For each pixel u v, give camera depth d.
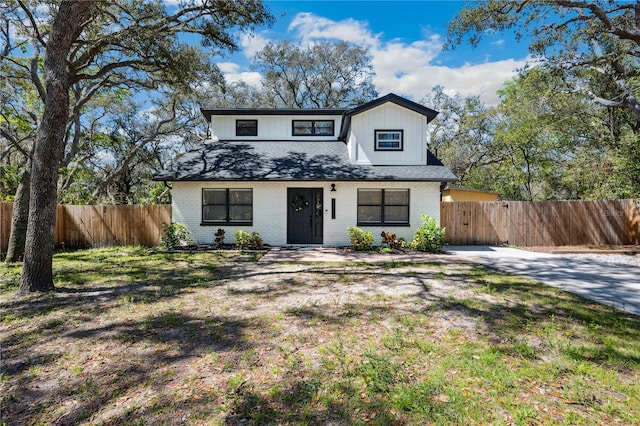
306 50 27.78
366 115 13.00
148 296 6.07
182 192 12.59
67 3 6.48
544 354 3.64
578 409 2.68
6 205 11.81
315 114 15.11
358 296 6.00
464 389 2.95
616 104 12.62
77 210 13.11
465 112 26.73
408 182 12.52
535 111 18.61
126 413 2.70
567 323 4.57
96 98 19.25
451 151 26.50
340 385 3.04
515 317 4.79
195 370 3.39
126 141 23.97
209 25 10.67
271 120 15.23
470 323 4.61
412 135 13.01
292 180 12.06
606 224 13.18
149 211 13.27
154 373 3.33
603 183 14.41
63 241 12.95
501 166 23.84
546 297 5.86
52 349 3.89
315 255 10.66
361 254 10.88
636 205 12.92
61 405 2.83
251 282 7.12
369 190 12.97
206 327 4.54
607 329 4.34
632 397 2.83
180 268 8.66
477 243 13.37
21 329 4.50
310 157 13.61
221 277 7.60
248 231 12.67
